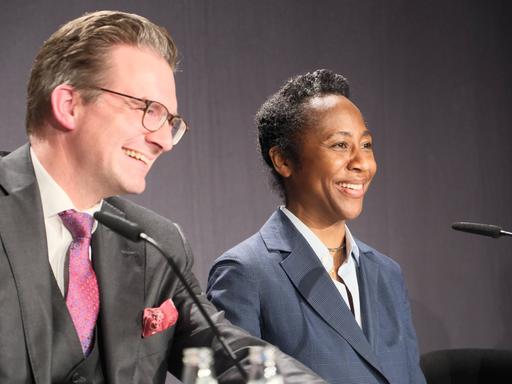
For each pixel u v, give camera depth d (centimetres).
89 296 255
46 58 250
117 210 280
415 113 596
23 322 233
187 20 530
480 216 611
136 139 247
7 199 243
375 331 328
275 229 340
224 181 538
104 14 255
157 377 267
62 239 253
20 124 485
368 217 582
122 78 245
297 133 337
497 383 444
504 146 619
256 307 317
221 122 538
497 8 622
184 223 528
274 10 555
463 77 612
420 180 596
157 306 276
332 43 571
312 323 316
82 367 246
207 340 274
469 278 605
